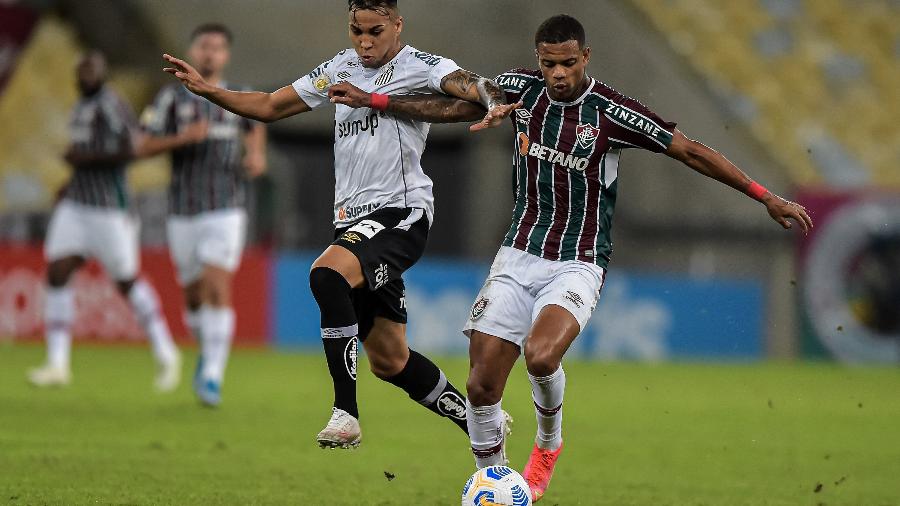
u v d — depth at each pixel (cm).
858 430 3456
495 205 7181
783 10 8106
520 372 5228
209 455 2547
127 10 7506
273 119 2100
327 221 7244
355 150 2059
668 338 6053
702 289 6094
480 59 7525
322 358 5397
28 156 7150
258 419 3228
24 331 5656
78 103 3847
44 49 7500
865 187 7056
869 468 2678
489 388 1912
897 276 6109
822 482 2452
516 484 1777
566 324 1866
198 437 2833
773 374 5294
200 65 3475
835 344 6147
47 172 7119
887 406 4159
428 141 7225
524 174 1989
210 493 2075
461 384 4181
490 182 7169
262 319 5791
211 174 3488
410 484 2267
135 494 2031
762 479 2475
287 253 7088
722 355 6112
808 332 6178
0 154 7100
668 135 1912
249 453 2602
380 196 2053
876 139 7531
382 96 1992
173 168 3519
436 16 7494
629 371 5316
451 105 1991
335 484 2234
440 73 2009
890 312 6112
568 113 1944
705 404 4081
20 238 6631
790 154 7156
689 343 6084
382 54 2020
